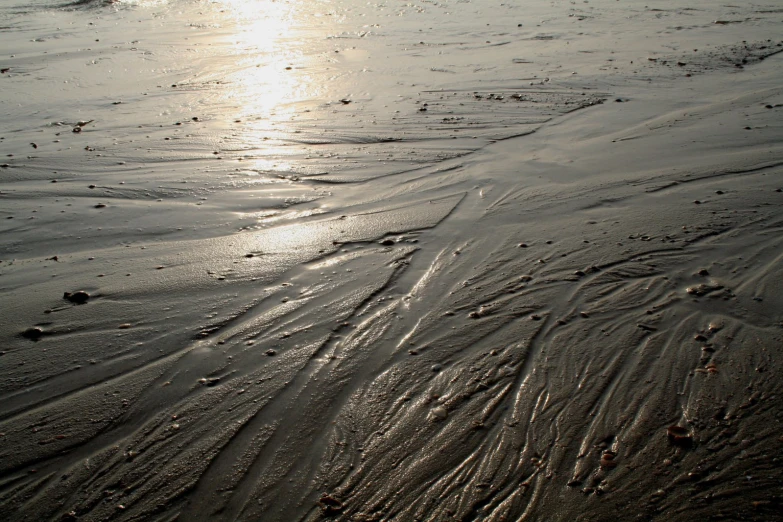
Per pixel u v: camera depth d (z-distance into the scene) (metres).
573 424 2.41
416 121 6.68
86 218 4.43
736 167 4.89
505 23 12.30
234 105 7.45
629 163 5.18
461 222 4.25
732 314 3.05
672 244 3.76
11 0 15.72
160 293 3.40
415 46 10.51
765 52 9.03
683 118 6.30
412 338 2.99
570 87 7.74
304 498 2.14
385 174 5.23
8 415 2.54
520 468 2.22
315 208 4.59
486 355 2.84
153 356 2.89
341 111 7.13
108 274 3.63
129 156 5.73
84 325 3.12
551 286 3.38
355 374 2.75
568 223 4.14
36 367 2.82
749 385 2.55
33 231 4.23
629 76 8.13
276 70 9.07
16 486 2.20
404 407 2.54
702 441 2.29
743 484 2.10
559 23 12.08
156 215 4.48
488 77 8.41
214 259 3.79
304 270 3.65
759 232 3.84
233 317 3.18
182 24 12.86
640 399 2.52
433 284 3.46
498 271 3.57
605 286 3.35
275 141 6.13
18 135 6.42
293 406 2.57
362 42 10.95
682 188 4.59
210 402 2.60
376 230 4.17
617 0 14.37
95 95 7.97
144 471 2.26
